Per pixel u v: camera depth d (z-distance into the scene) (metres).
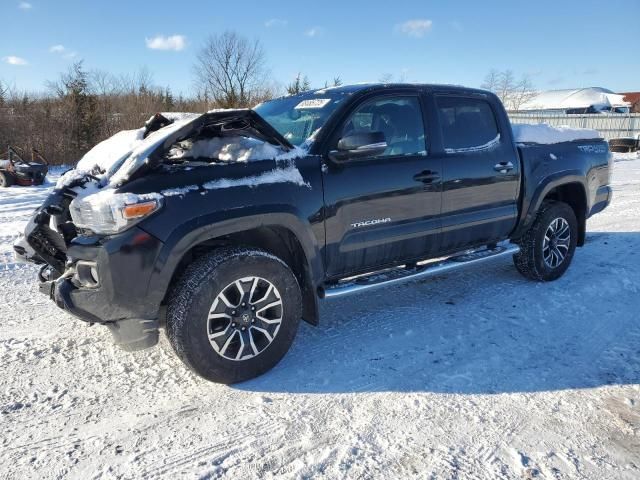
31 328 3.87
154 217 2.70
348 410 2.78
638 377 3.12
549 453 2.41
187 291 2.82
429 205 3.85
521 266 4.85
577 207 5.20
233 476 2.26
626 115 31.58
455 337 3.70
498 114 4.43
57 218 3.24
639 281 4.90
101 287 2.70
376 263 3.70
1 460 2.36
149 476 2.26
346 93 3.67
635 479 2.23
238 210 2.90
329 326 3.92
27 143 19.52
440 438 2.53
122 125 22.81
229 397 2.91
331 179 3.32
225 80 31.27
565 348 3.52
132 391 2.98
